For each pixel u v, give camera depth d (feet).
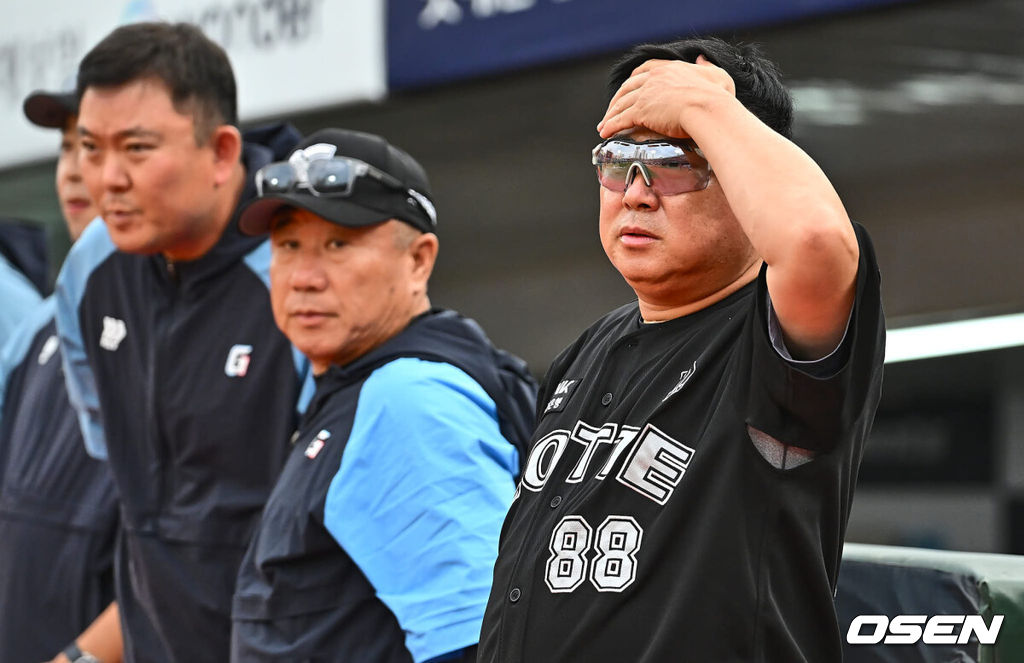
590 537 16.84
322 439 24.53
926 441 90.22
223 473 29.40
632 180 17.48
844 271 15.03
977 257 76.18
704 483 16.24
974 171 74.13
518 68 53.62
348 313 25.43
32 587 35.76
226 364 29.60
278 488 25.02
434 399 23.91
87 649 32.09
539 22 52.90
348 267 25.45
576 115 73.10
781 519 15.88
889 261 79.41
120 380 31.27
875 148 74.02
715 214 17.25
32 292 43.68
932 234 77.61
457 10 54.90
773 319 15.69
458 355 25.36
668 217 17.29
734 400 16.22
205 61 30.14
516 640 17.03
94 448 32.81
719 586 15.78
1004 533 86.53
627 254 17.54
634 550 16.43
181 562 29.53
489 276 99.19
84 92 29.89
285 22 59.06
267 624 24.26
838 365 15.38
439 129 75.66
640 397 17.40
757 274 17.51
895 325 81.46
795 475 15.81
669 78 17.20
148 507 30.14
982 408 88.02
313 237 25.57
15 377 38.93
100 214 31.19
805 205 15.25
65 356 32.91
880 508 92.07
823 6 47.09
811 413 15.44
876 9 46.73
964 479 88.63
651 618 16.11
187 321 30.22
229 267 30.22
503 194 87.66
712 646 15.67
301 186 25.36
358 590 23.80
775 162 15.79
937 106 68.33
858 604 20.38
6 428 39.06
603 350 18.97
